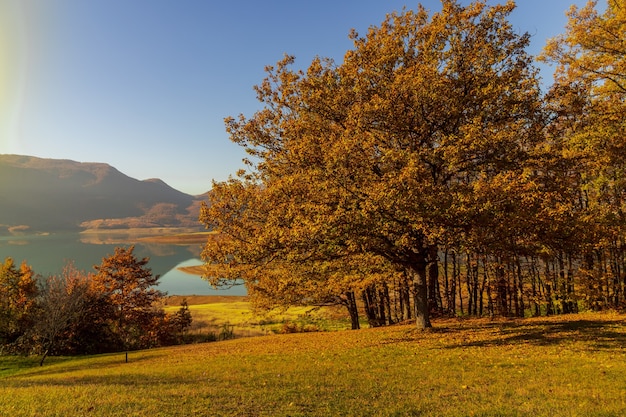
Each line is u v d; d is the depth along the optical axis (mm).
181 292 94125
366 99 17562
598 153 18469
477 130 14688
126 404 8148
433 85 15477
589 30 19562
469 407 7262
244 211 18656
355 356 14977
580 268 24578
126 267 44188
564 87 17078
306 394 8969
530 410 6867
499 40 17500
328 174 15109
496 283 28516
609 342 13656
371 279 21875
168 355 22625
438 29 16688
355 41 18703
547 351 13016
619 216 20453
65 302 31266
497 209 14102
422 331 19203
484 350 13961
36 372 23156
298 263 18328
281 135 21812
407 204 13609
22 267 39219
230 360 17062
